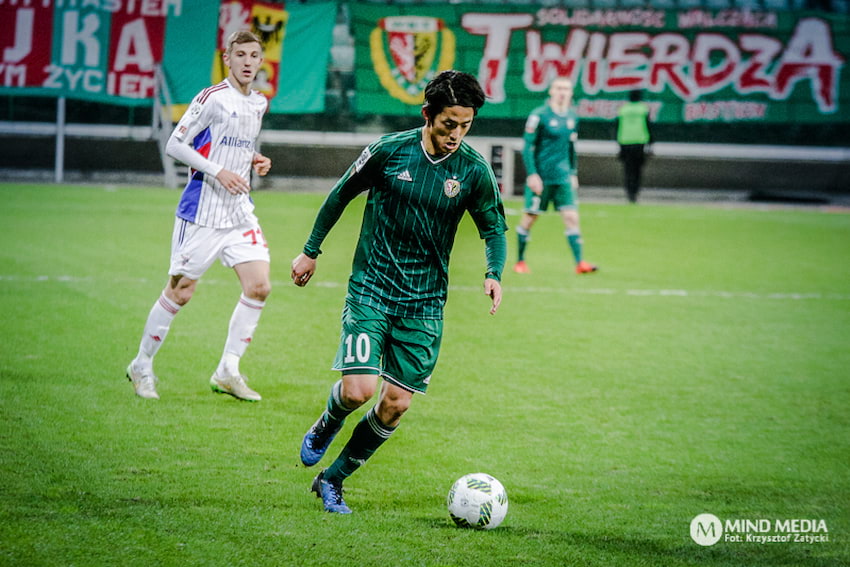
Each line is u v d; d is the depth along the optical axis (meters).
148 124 48.72
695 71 47.28
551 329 19.28
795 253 31.64
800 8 49.75
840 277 27.11
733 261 29.53
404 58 46.28
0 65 43.12
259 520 9.27
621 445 12.30
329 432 9.82
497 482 9.47
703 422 13.45
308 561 8.38
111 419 12.30
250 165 13.45
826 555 9.10
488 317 20.28
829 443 12.66
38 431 11.66
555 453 11.89
